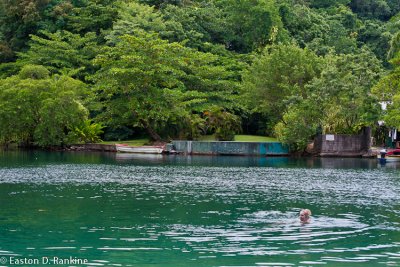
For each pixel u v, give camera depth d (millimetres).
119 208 23703
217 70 71188
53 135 62250
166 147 61312
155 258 15570
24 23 89688
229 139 66000
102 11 87312
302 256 15898
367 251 16516
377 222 20906
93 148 65875
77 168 41969
